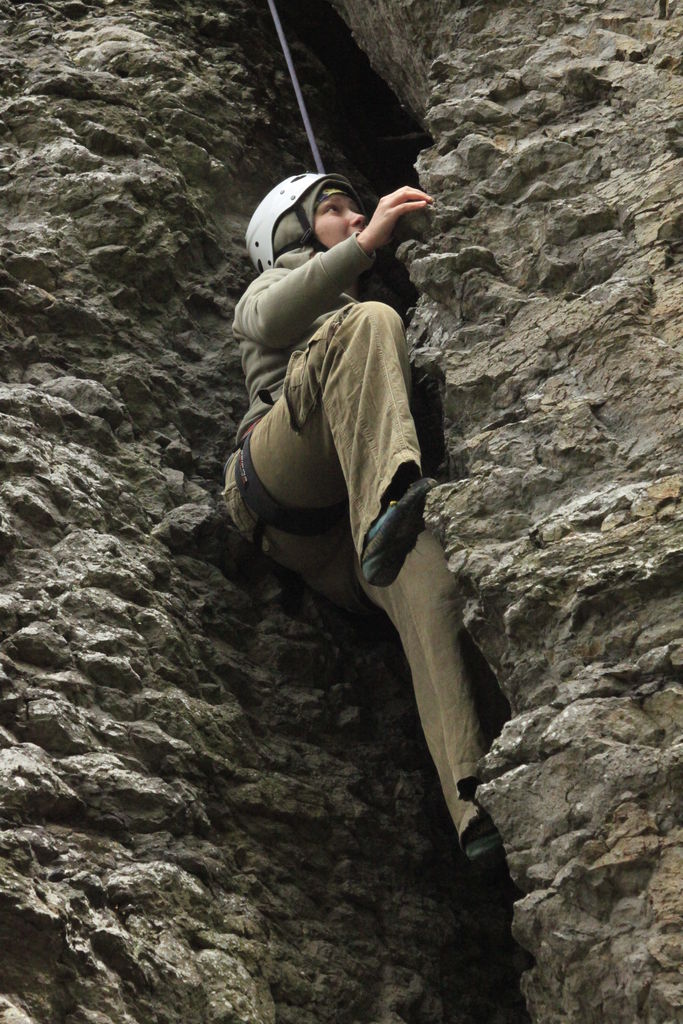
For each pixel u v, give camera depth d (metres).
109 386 5.86
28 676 4.39
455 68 6.05
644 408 4.33
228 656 5.18
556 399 4.51
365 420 4.35
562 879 3.51
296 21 9.09
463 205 5.38
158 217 6.53
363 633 5.67
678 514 3.88
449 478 5.09
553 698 3.79
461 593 4.25
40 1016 3.49
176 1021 3.75
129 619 4.80
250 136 7.58
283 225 6.04
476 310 5.06
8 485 5.00
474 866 5.23
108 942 3.73
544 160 5.33
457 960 4.92
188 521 5.46
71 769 4.18
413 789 5.23
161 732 4.50
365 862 4.94
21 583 4.73
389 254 7.73
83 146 6.67
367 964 4.61
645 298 4.68
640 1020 3.31
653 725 3.59
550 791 3.63
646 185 5.04
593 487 4.18
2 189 6.44
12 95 6.91
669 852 3.40
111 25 7.76
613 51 5.71
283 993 4.23
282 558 5.38
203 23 8.21
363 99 9.30
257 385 5.46
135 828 4.21
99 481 5.36
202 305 6.54
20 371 5.74
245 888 4.44
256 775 4.80
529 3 6.17
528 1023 4.93
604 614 3.79
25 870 3.77
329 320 4.66
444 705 4.27
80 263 6.22
